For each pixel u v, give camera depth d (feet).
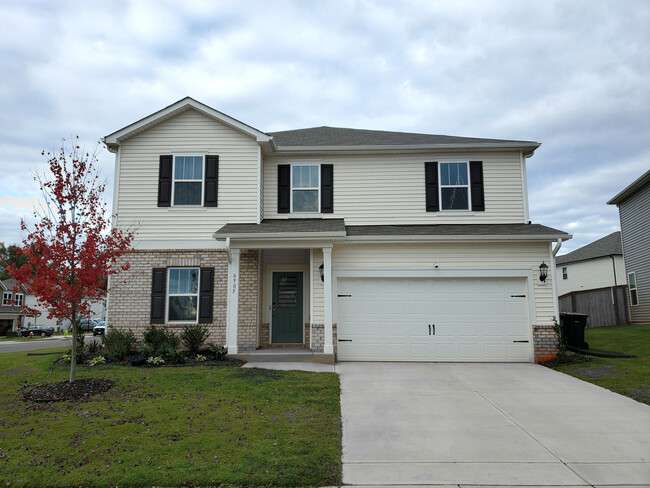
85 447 17.71
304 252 42.83
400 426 21.04
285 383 27.68
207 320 38.70
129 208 40.52
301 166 44.16
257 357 35.76
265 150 42.83
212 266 39.47
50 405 22.91
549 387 28.27
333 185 43.83
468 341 37.50
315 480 15.37
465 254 38.29
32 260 24.49
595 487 15.08
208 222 40.34
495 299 37.91
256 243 37.17
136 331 38.78
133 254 39.81
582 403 24.75
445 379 30.37
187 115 41.86
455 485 15.23
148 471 15.71
